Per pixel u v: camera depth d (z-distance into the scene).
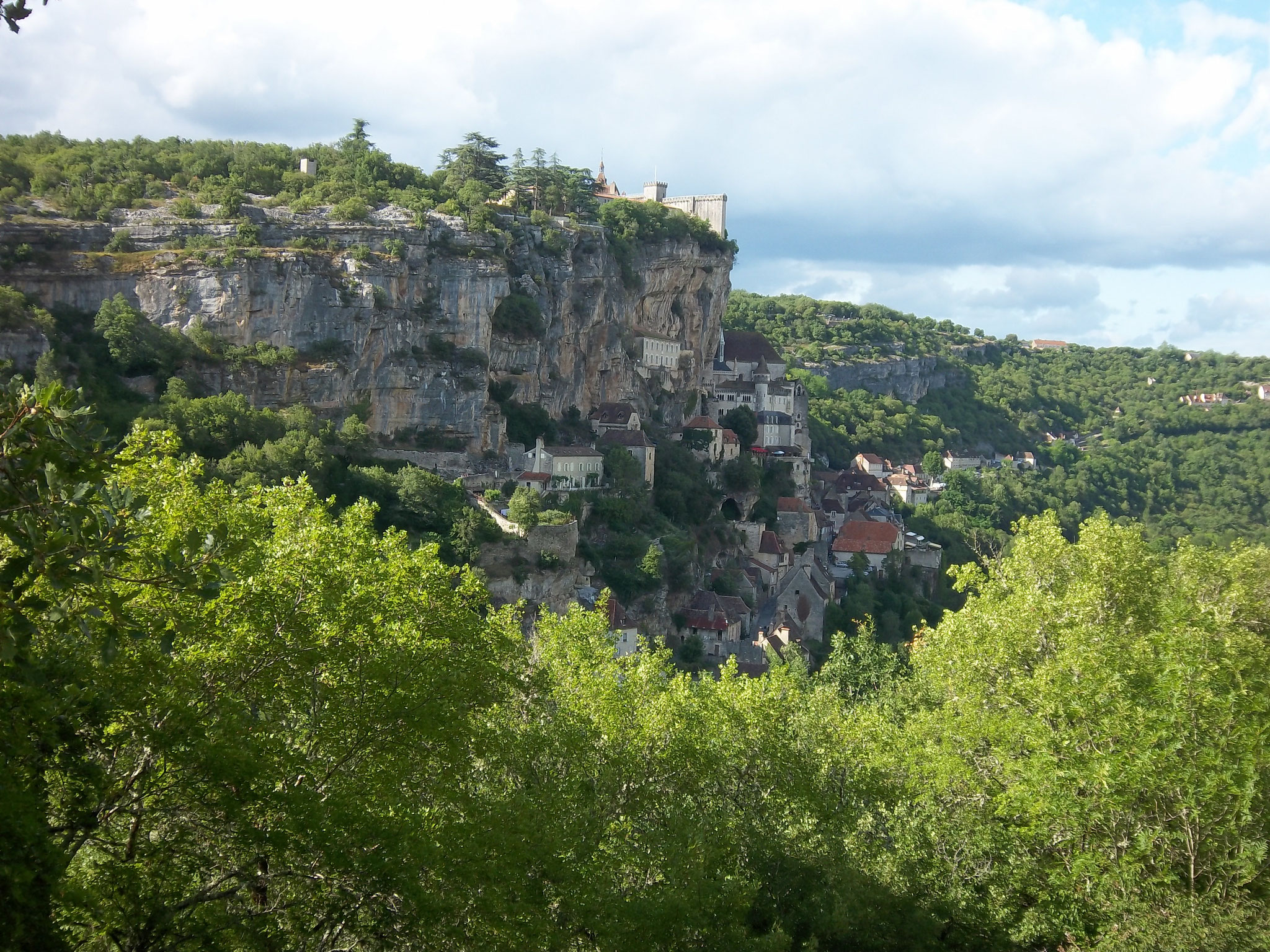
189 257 137.25
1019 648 52.72
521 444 154.88
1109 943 36.41
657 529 155.25
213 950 30.17
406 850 31.64
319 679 37.41
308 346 138.88
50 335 124.00
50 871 26.08
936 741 54.50
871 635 102.00
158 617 32.53
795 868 44.97
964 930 44.09
